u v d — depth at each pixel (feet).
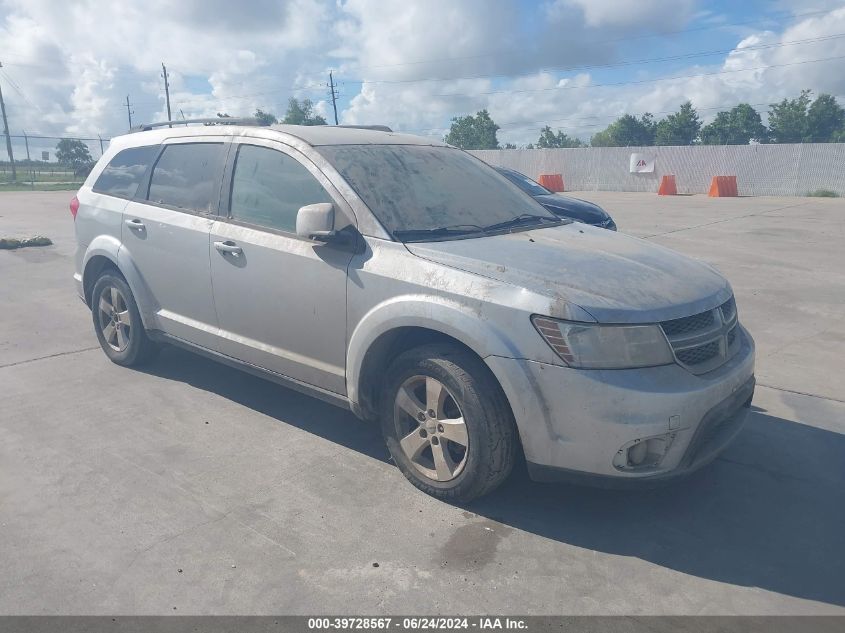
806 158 81.87
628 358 10.20
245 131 14.96
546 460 10.57
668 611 9.21
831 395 16.81
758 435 14.60
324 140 13.99
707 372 10.91
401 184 13.50
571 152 99.91
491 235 12.99
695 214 57.41
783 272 31.22
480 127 243.81
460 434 11.22
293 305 13.33
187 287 15.52
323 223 12.09
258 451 13.58
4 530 10.82
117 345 18.22
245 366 14.78
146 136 17.66
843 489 12.47
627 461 10.29
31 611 9.04
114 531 10.82
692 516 11.54
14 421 14.83
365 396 12.65
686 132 233.76
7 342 20.44
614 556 10.40
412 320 11.41
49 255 35.47
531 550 10.50
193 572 9.85
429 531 10.94
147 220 16.28
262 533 10.81
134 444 13.80
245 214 14.39
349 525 11.06
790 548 10.70
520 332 10.45
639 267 11.87
